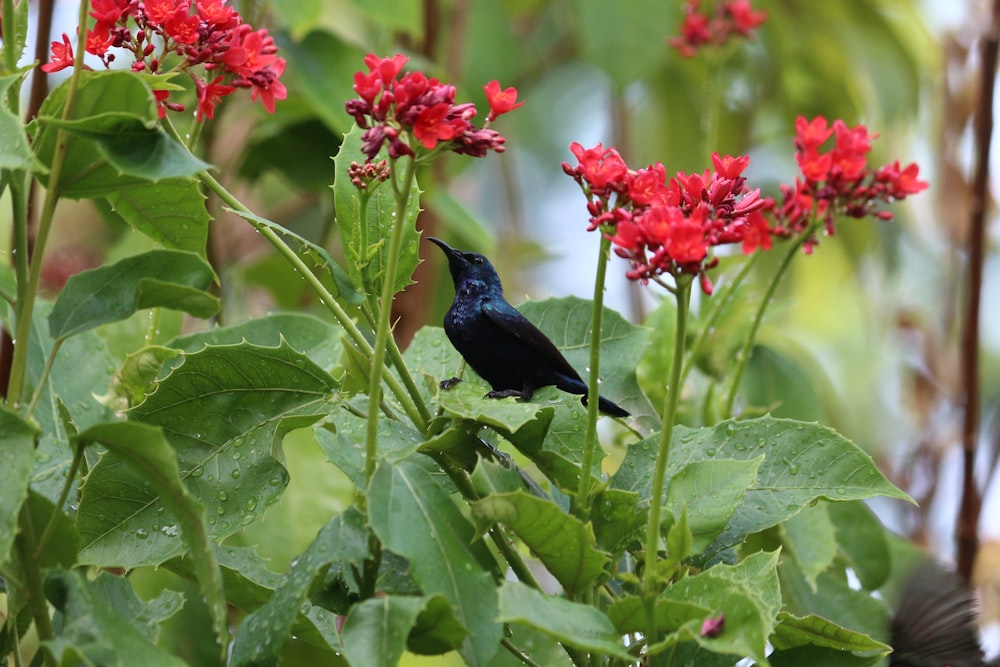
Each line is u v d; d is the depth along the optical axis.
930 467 11.77
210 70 5.66
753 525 5.71
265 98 5.68
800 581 7.88
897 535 8.86
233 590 6.09
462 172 13.06
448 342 7.05
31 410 4.74
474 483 5.12
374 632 4.54
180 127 9.57
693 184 5.40
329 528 5.25
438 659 8.51
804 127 5.38
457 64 12.64
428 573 4.73
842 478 5.79
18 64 5.36
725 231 4.96
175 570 6.06
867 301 15.16
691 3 11.56
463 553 4.86
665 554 5.56
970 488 9.64
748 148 13.98
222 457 5.79
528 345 6.39
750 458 5.92
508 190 16.56
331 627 6.11
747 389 9.35
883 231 13.70
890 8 14.29
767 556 5.26
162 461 4.63
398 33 11.92
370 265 5.89
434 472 6.02
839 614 7.83
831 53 13.60
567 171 5.30
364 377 5.90
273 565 8.13
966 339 9.86
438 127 4.98
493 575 5.00
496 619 4.48
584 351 6.93
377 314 5.91
